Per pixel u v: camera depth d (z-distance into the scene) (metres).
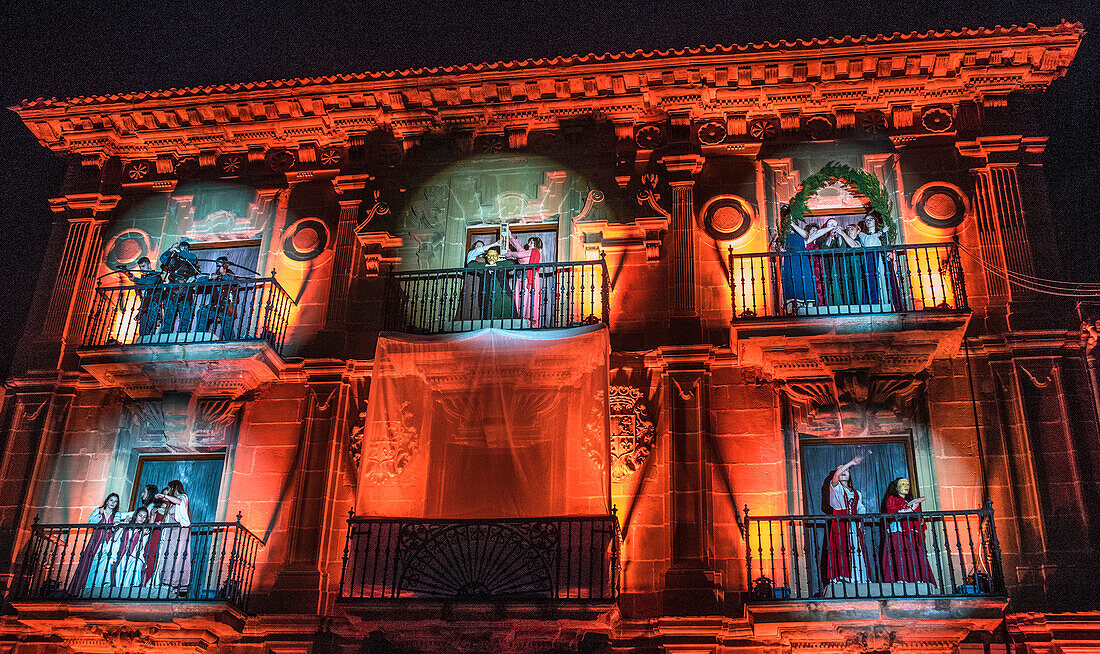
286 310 16.58
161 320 16.36
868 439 14.80
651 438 14.92
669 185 16.72
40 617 14.08
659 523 14.43
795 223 15.70
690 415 14.92
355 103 17.59
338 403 15.74
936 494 14.16
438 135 17.73
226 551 15.02
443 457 15.28
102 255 17.66
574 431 15.07
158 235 17.73
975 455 14.27
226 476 15.62
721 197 16.59
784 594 13.37
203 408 16.09
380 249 16.98
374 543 14.48
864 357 14.83
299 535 14.88
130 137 18.25
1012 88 16.47
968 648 13.12
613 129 17.30
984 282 15.26
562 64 16.83
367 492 14.80
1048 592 13.15
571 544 14.01
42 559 14.75
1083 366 14.46
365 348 16.19
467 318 16.09
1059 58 16.17
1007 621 13.09
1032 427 14.16
